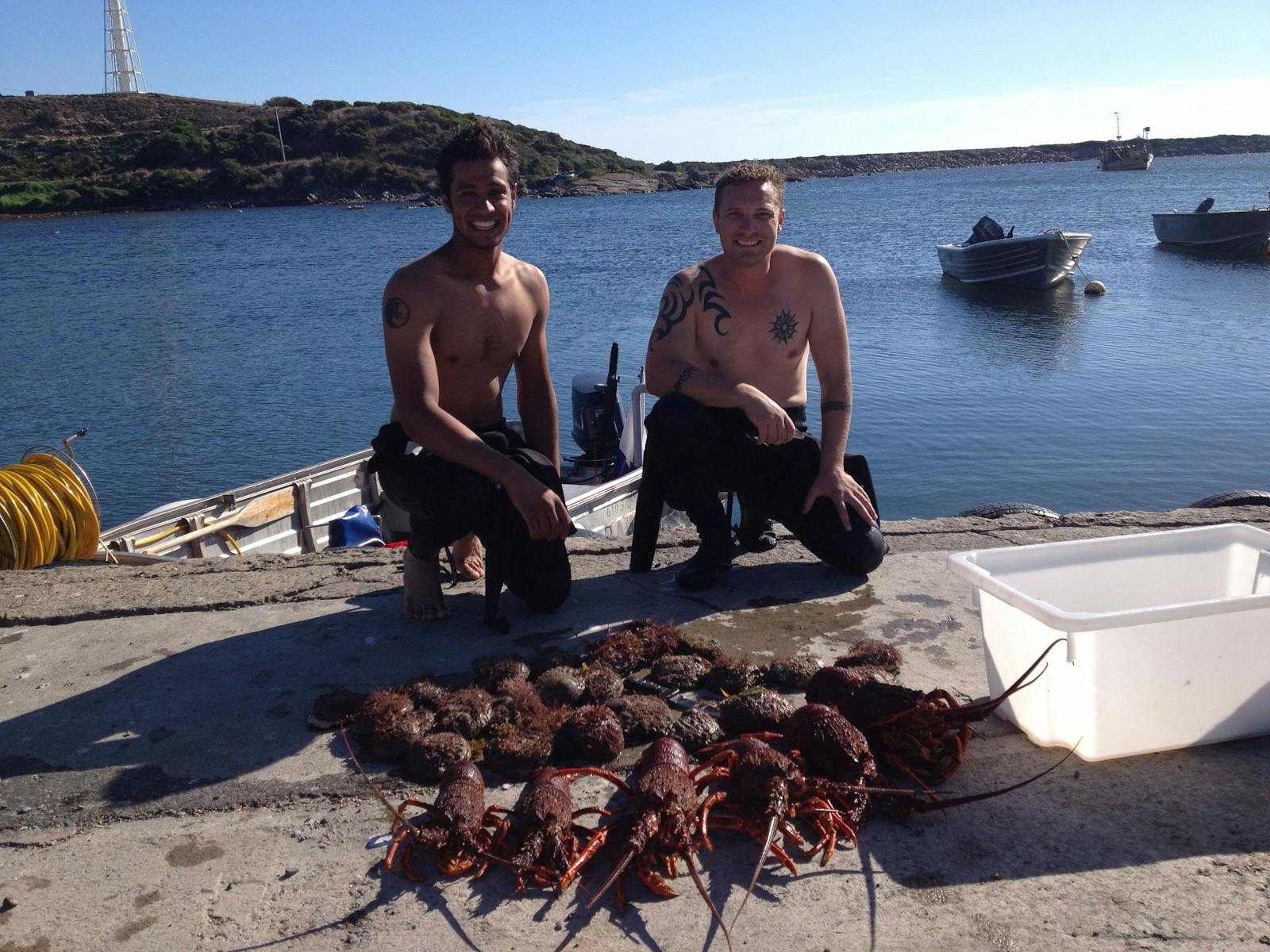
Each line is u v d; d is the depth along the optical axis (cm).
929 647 364
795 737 276
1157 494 1435
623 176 17500
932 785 280
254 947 228
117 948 229
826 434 424
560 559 393
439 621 400
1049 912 230
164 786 293
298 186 14750
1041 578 312
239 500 928
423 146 15788
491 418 405
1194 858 246
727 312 427
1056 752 291
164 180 14688
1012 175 19400
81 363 2797
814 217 8394
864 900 236
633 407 1119
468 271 380
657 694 335
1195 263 4116
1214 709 285
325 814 278
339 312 3728
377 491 1068
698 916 233
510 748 289
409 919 235
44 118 17025
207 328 3403
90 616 419
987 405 1945
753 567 450
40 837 272
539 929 230
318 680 354
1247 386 2014
